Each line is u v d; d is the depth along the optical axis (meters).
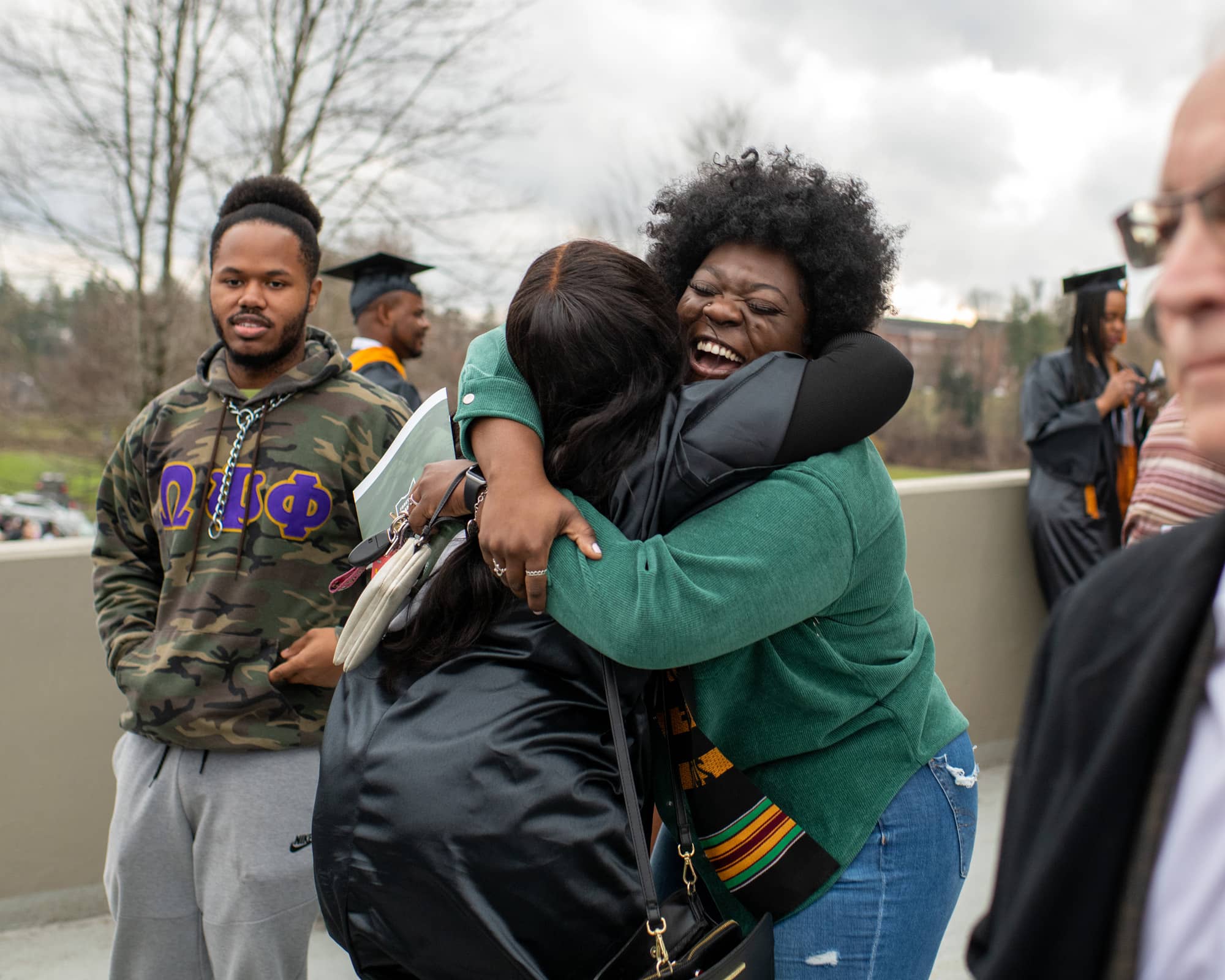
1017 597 3.71
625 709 1.25
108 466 1.93
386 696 1.27
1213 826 0.66
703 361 1.44
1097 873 0.70
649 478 1.22
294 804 1.80
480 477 1.32
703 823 1.30
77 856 2.62
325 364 1.87
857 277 1.41
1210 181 0.60
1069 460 3.57
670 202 1.53
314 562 1.81
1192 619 0.70
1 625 2.51
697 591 1.15
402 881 1.16
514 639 1.23
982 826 3.30
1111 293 3.64
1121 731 0.70
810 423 1.23
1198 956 0.66
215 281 1.86
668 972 1.15
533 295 1.27
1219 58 0.64
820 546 1.20
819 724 1.34
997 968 0.74
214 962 1.84
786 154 1.47
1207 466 2.13
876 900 1.35
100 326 10.84
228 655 1.77
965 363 12.71
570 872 1.14
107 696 2.63
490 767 1.16
